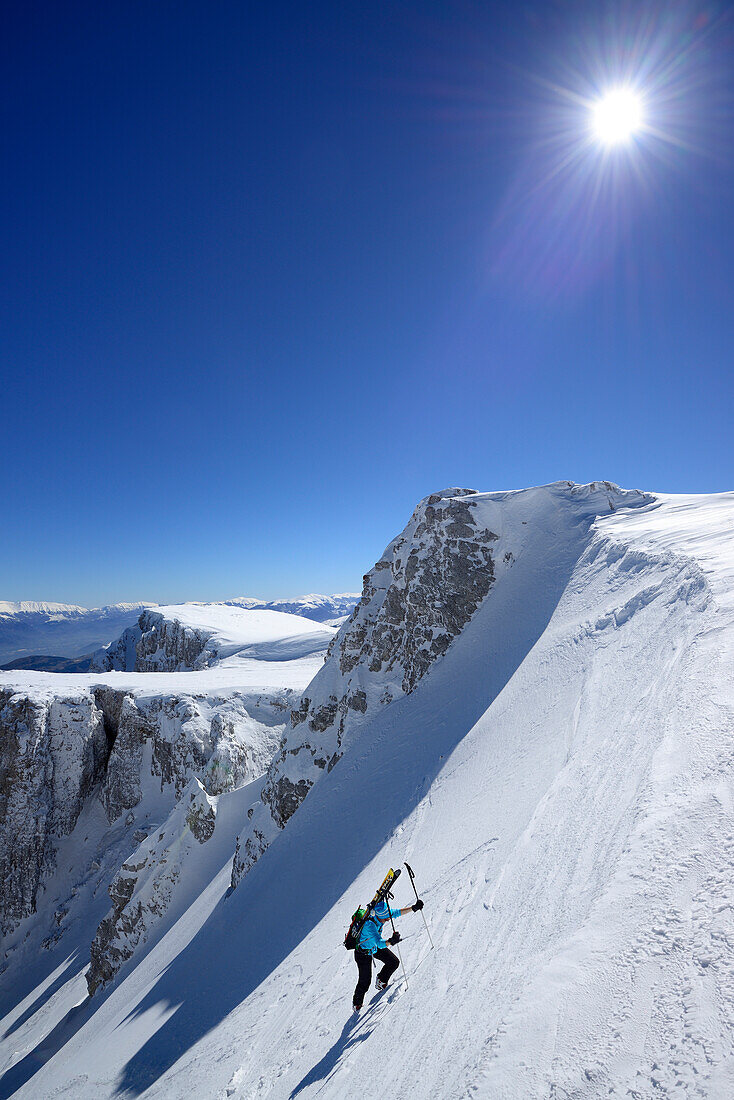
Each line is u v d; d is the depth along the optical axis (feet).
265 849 89.51
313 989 36.29
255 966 57.00
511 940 16.66
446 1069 12.28
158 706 167.84
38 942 140.67
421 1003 18.85
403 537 106.32
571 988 10.78
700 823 12.92
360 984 24.99
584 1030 9.79
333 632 300.61
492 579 86.94
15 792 155.84
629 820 15.34
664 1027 8.94
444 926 24.62
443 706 73.36
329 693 98.78
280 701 168.25
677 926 10.70
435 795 52.70
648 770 16.94
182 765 155.22
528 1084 9.26
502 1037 10.53
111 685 186.39
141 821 157.17
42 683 190.60
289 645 288.51
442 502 98.94
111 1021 81.10
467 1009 14.69
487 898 22.40
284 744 101.24
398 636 94.94
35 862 151.12
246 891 78.79
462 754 55.31
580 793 22.44
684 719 18.25
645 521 72.79
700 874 11.52
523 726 45.24
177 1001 66.44
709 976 9.31
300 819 81.92
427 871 36.52
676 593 35.24
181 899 106.63
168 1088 43.06
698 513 64.13
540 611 71.15
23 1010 117.91
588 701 34.40
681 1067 8.03
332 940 43.19
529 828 24.56
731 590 27.63
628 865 13.19
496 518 92.99
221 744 145.89
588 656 43.29
